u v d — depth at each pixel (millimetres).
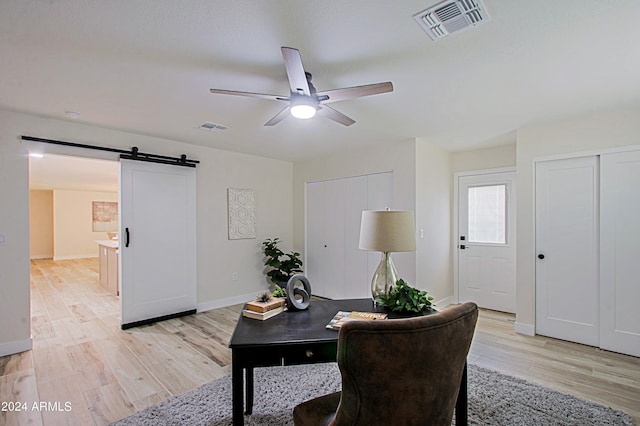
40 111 2879
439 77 2207
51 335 3369
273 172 5191
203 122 3229
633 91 2449
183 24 1603
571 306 3154
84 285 5910
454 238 4637
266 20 1570
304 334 1615
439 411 1142
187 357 2848
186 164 4098
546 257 3289
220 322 3824
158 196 3850
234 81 2266
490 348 3020
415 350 1023
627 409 2053
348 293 4645
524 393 2234
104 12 1500
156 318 3818
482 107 2801
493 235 4320
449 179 4633
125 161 3574
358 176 4516
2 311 2854
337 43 1778
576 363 2697
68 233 10133
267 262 4848
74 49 1833
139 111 2889
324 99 2111
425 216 4055
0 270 2848
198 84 2309
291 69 1693
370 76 2188
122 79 2227
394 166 4078
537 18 1546
